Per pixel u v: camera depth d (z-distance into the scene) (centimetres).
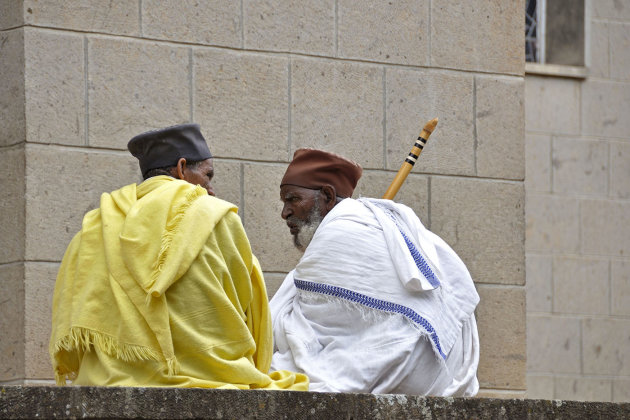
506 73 1311
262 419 802
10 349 1130
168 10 1195
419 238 1023
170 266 845
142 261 852
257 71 1220
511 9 1320
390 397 841
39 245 1131
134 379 841
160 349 841
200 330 851
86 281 866
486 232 1288
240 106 1211
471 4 1305
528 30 1714
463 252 1277
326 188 1087
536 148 1692
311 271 1010
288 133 1226
